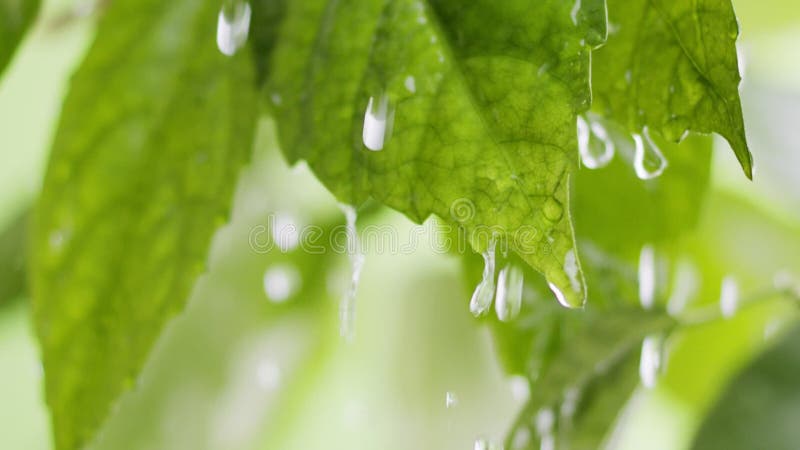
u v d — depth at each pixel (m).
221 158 0.30
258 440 0.48
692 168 0.31
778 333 0.33
